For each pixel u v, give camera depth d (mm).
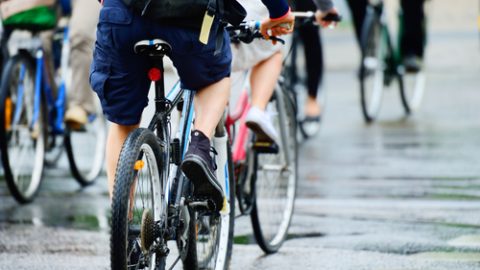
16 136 17359
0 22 18484
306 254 13578
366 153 21734
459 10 51000
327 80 34406
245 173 12945
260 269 12805
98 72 10062
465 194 17250
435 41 42094
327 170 19891
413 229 14828
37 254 13656
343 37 46250
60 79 18953
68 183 19422
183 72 10141
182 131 10648
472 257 13180
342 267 12828
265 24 10945
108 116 10242
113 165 10484
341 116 27359
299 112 23938
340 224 15312
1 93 16375
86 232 15023
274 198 14070
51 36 18359
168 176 10211
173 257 13062
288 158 14203
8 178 16609
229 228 11914
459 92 30547
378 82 26547
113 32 9719
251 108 12828
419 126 25297
